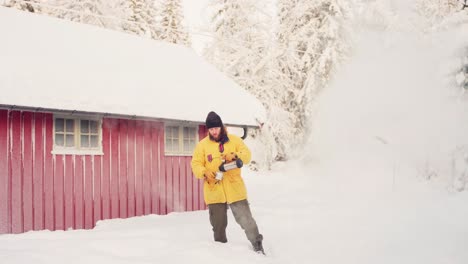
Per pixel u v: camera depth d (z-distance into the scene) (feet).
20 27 31.30
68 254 14.76
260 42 70.85
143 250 15.99
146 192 32.14
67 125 27.76
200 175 17.13
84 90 27.37
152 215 31.14
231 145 17.70
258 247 16.56
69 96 26.02
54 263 13.66
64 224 26.86
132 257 14.92
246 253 15.88
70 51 31.53
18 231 24.57
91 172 28.66
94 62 31.78
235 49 70.13
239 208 16.90
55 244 16.56
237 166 16.58
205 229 21.57
